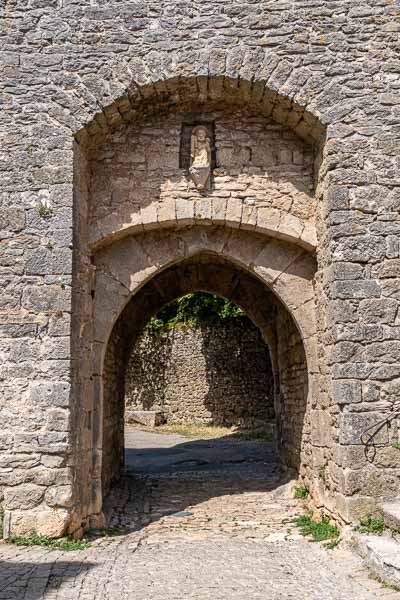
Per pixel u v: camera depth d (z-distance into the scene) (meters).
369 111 7.45
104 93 7.47
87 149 7.93
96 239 7.96
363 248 7.23
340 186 7.33
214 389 22.34
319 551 6.45
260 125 8.18
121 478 11.20
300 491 9.20
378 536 6.29
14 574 5.62
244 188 8.05
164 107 8.14
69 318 7.12
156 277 11.80
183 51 7.53
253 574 5.69
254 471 12.07
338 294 7.14
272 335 11.95
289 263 8.31
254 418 20.73
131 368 26.06
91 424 7.85
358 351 7.04
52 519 6.77
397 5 7.64
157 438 20.30
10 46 7.54
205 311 22.95
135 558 6.25
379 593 5.04
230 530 7.56
